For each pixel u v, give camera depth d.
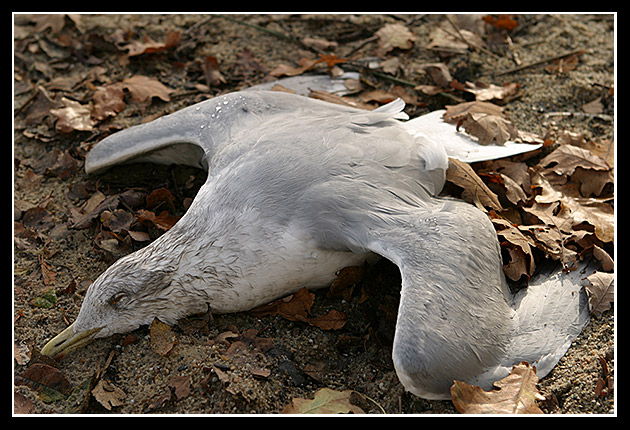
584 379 1.00
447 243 0.99
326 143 1.06
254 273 1.04
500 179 1.15
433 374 0.94
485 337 0.97
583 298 1.05
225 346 1.04
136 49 1.45
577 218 1.13
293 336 1.06
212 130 1.15
